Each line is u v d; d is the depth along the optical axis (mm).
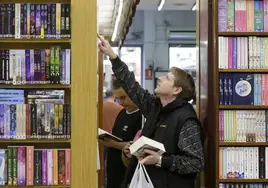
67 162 2738
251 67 3539
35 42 2803
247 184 3523
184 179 2910
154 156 2785
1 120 2721
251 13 3566
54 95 2777
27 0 2893
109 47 3262
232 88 3529
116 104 5395
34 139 2725
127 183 3188
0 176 2709
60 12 2734
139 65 13086
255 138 3525
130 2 5938
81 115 2738
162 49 12883
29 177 2723
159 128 3029
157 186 2887
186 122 2936
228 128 3516
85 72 2740
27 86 2756
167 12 12891
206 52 3660
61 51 2738
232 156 3512
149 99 3422
